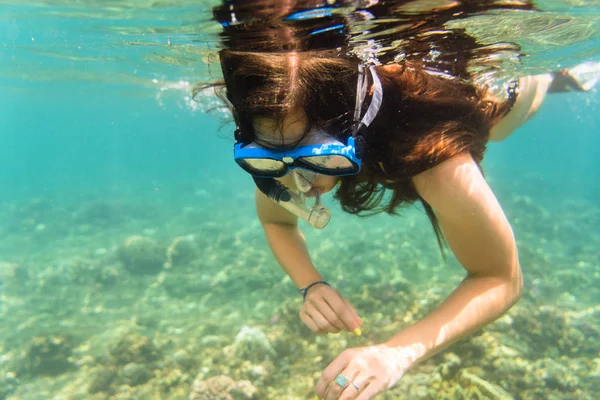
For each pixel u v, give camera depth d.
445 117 0.57
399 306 2.30
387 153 0.56
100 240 4.63
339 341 1.97
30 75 5.57
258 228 4.67
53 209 6.56
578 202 6.46
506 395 1.38
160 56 2.62
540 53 1.67
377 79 0.54
